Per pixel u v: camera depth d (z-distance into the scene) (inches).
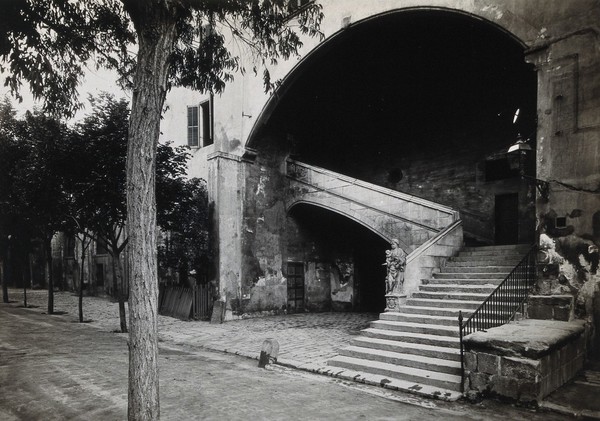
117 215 556.1
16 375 315.3
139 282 184.4
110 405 250.7
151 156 190.2
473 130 670.5
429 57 632.4
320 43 590.6
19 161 661.3
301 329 561.9
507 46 553.6
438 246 483.8
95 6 280.4
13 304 881.5
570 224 356.2
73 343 454.0
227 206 676.7
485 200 646.5
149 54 191.2
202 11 289.0
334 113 773.3
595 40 351.9
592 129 349.7
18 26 247.8
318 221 807.1
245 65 700.7
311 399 273.1
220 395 275.3
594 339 336.8
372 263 803.4
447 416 248.5
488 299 333.4
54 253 1275.8
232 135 721.0
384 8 523.8
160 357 398.0
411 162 742.5
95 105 545.6
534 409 257.8
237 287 674.2
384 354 350.9
